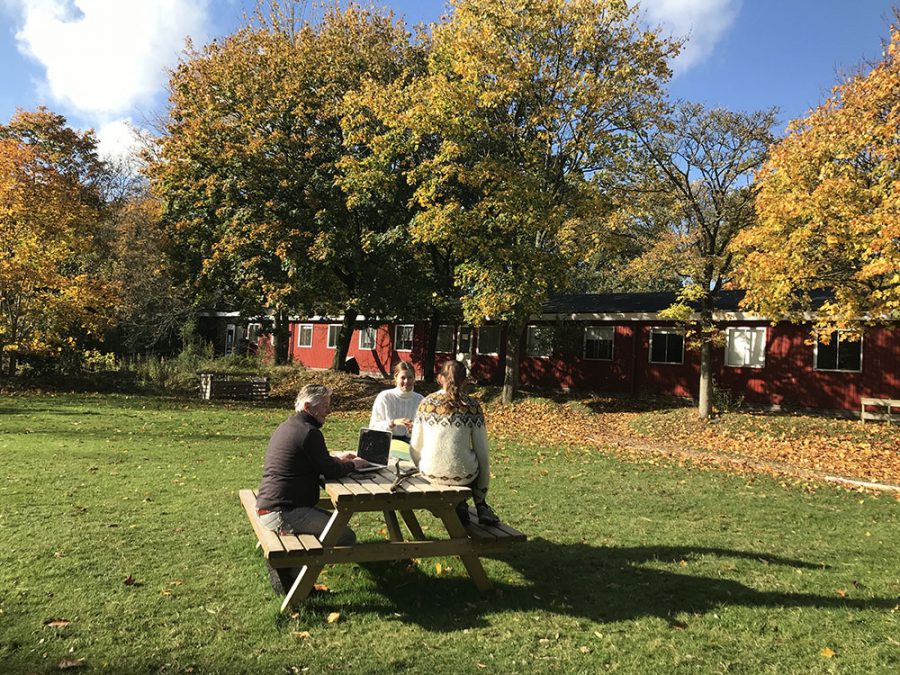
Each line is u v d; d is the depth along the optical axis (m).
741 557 5.52
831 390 18.89
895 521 7.39
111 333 32.06
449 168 17.80
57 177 20.44
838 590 4.71
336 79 23.30
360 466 4.66
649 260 19.38
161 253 30.66
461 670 3.34
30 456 9.18
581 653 3.58
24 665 3.21
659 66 17.39
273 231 22.02
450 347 29.31
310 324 36.12
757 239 13.55
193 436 12.24
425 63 24.78
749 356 20.56
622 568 5.11
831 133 12.80
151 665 3.28
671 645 3.71
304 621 3.88
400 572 4.77
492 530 4.50
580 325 24.69
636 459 11.99
